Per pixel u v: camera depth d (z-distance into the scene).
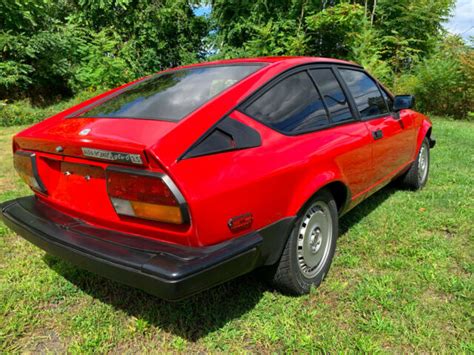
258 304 2.39
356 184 2.92
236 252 1.83
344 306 2.36
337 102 2.89
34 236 2.14
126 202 1.83
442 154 5.90
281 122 2.30
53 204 2.38
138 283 1.72
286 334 2.13
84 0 14.49
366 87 3.39
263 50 12.27
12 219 2.36
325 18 11.27
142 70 15.16
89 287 2.60
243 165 1.94
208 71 2.66
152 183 1.71
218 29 14.41
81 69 13.10
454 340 2.05
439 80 10.76
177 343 2.09
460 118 11.21
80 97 12.33
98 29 15.15
